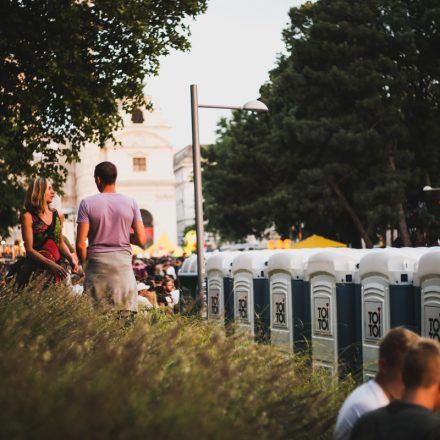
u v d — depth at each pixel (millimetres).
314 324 11312
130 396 3688
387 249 10133
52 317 6441
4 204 38156
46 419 3170
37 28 17969
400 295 9828
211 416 3756
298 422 4770
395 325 9836
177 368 4684
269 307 12594
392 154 50562
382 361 5121
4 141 20469
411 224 51688
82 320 6500
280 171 55781
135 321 7539
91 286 8602
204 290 17062
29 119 19828
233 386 4629
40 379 3816
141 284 15766
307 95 51000
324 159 50906
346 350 10625
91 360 4398
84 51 19094
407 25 49875
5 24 17625
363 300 10375
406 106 50688
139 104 20250
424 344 4562
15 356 4102
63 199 107938
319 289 11219
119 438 3271
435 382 4512
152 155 119000
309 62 51750
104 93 19469
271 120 56219
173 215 119125
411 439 4359
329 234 57188
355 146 48719
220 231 62438
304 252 12172
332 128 49875
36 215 9406
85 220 8719
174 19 19797
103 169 8930
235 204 57406
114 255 8688
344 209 52875
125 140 118438
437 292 9203
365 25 50344
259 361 5742
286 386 5340
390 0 50000
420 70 51438
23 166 20844
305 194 50844
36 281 8023
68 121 20203
